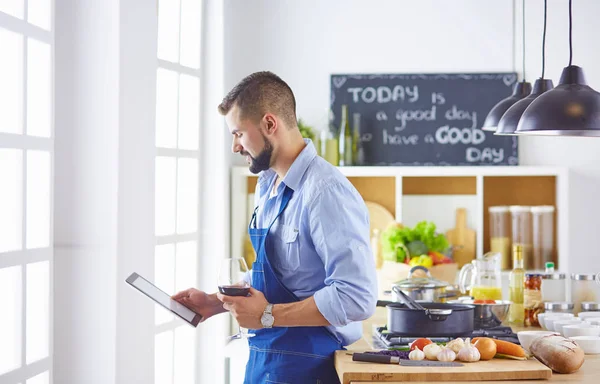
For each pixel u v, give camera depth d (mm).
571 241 5062
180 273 4152
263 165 2574
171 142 4078
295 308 2408
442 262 4562
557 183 5020
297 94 5141
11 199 2590
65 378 2785
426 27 5133
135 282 2369
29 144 2639
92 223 2787
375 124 5141
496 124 3865
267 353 2635
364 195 5230
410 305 2768
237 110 2529
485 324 3129
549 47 5070
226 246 4609
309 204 2475
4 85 2586
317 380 2572
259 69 5137
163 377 3781
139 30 2961
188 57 4305
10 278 2578
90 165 2793
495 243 5012
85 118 2799
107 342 2770
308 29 5141
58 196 2801
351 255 2396
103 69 2789
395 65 5137
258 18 5133
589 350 2812
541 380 2312
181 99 4227
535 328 3332
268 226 2648
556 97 2572
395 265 4480
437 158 5129
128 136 2863
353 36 5137
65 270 2797
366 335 3162
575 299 3529
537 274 3457
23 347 2584
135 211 2932
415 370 2311
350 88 5133
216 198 4438
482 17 5117
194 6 4324
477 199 5047
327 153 4977
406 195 5203
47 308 2734
